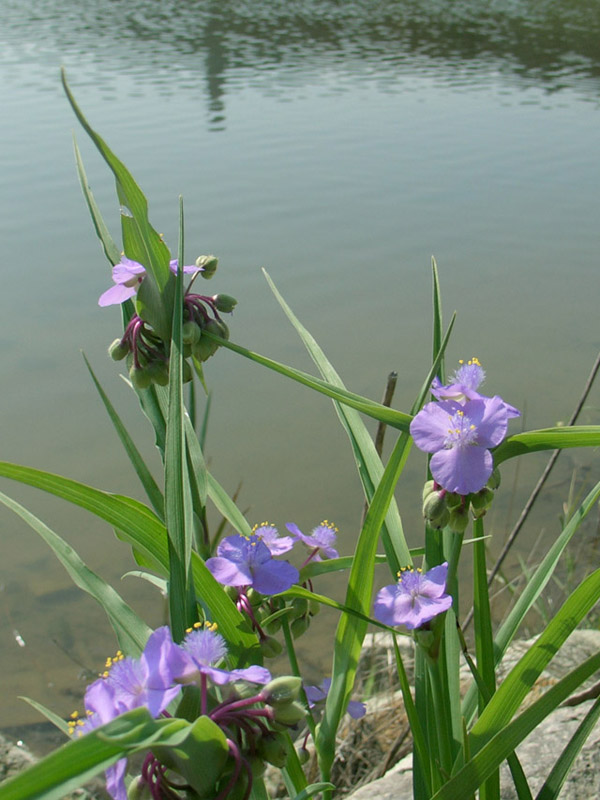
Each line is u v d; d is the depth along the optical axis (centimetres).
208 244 946
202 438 217
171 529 154
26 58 2283
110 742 93
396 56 2403
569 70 2181
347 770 332
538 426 606
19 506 183
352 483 559
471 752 164
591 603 152
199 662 115
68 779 91
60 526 528
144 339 192
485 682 184
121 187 173
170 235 980
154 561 188
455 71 2184
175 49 2452
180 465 154
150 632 175
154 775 125
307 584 214
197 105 1716
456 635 190
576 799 242
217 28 2842
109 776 119
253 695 126
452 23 2931
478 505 157
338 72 2173
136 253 180
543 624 424
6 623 455
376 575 472
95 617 462
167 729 100
